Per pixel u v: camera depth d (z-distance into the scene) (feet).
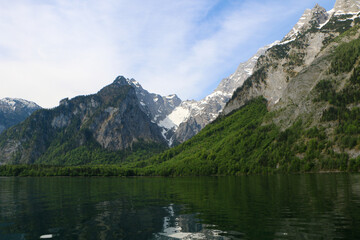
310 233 118.83
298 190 267.18
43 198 278.46
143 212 182.50
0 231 142.10
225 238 116.67
